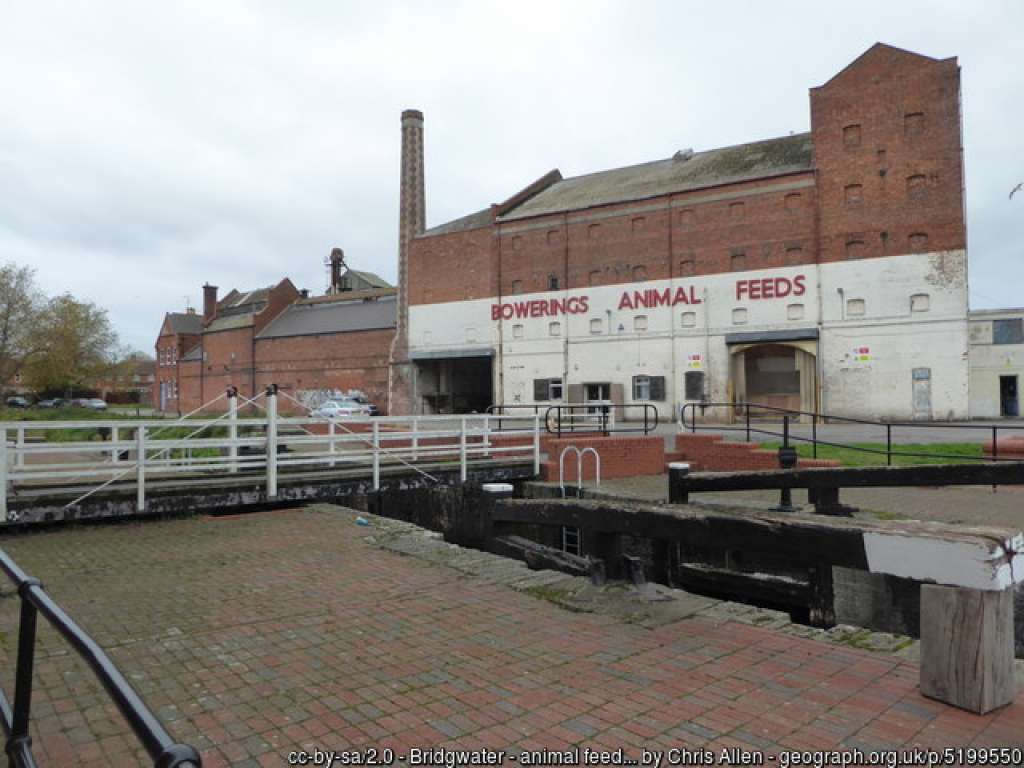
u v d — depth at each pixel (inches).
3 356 1734.7
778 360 1368.1
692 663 167.6
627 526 211.8
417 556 287.3
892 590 290.5
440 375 1852.9
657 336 1470.2
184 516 384.8
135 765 125.5
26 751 92.3
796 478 290.8
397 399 1860.2
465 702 148.5
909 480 265.7
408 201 1875.0
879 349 1254.3
